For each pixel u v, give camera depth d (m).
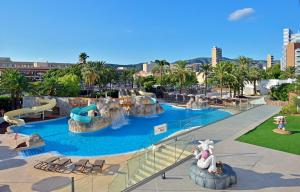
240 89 82.81
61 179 20.86
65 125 45.66
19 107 54.34
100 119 42.00
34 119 49.66
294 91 55.19
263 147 22.81
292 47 175.62
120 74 129.38
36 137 30.77
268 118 37.50
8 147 30.39
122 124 46.75
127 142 34.38
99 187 18.56
